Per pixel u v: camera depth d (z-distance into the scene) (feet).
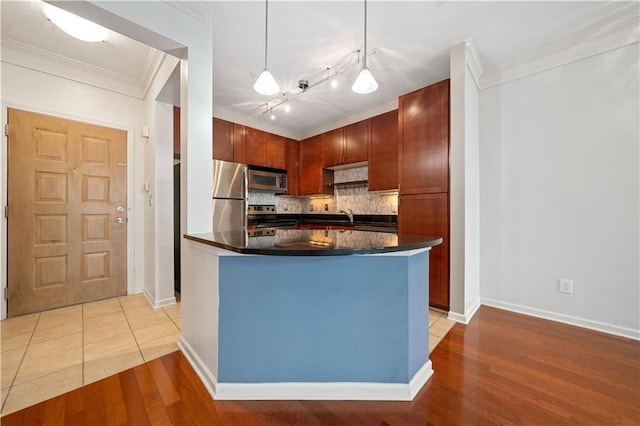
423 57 8.34
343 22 6.81
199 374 5.27
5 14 6.58
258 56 8.31
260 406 4.48
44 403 4.49
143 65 8.95
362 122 12.46
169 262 9.23
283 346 4.69
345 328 4.68
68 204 8.93
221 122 12.23
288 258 4.63
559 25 6.89
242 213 12.09
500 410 4.37
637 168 6.77
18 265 8.06
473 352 6.13
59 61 8.55
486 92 9.11
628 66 6.83
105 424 4.07
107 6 4.84
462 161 7.75
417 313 5.01
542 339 6.73
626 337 6.83
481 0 6.04
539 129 8.15
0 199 7.77
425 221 8.82
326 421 4.17
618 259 7.02
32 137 8.26
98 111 9.42
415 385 4.83
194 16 6.07
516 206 8.58
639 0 6.07
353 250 3.88
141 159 10.37
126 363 5.69
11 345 6.40
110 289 9.75
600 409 4.37
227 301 4.72
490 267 9.11
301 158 15.69
